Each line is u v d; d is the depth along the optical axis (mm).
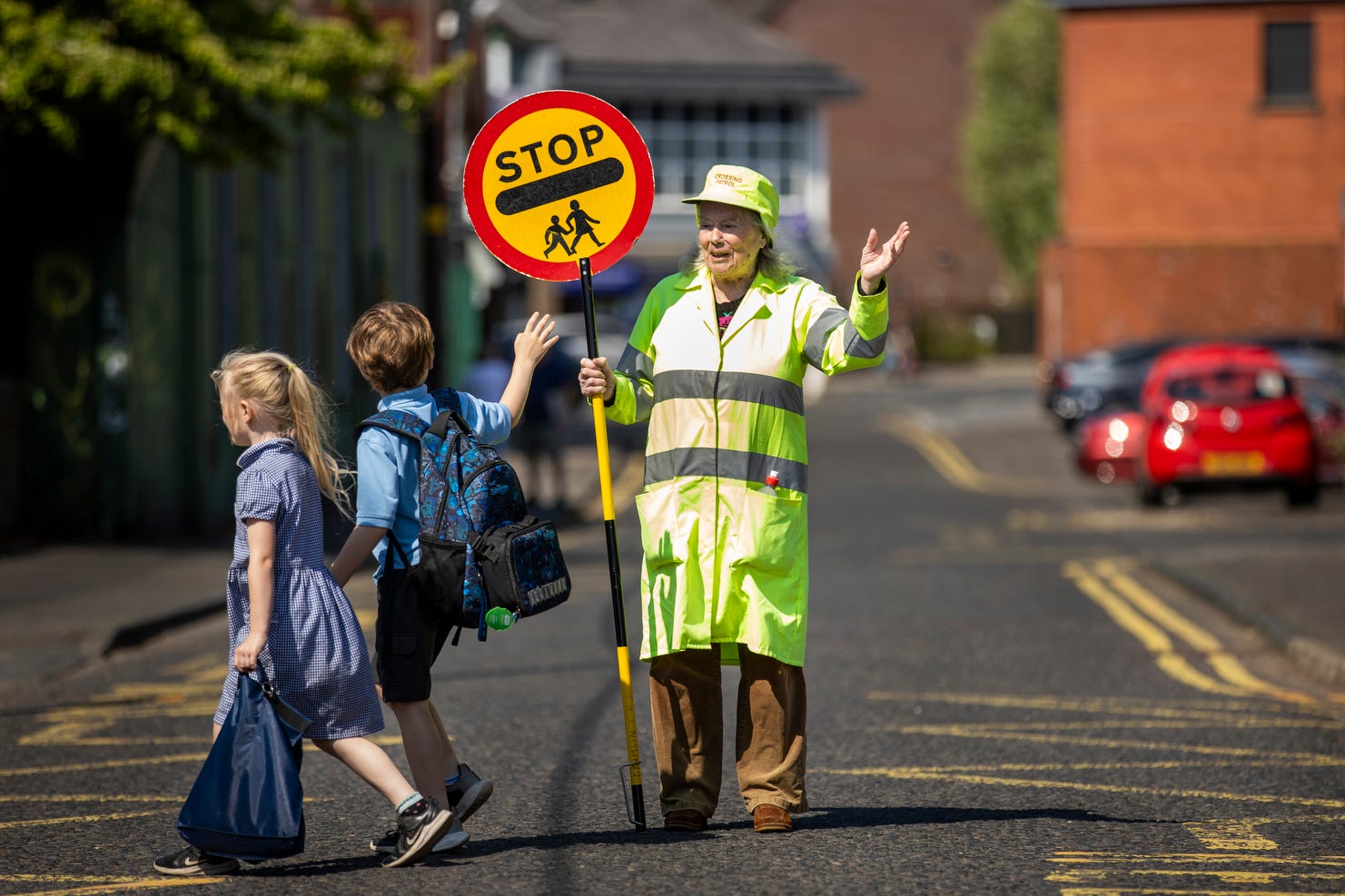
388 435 11344
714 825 12477
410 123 34938
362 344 11586
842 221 133000
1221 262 74688
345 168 49031
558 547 11430
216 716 11250
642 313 12523
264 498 10914
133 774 14703
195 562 30703
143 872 11328
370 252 51406
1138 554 32625
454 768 11844
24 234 33875
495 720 16906
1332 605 23469
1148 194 75188
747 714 12273
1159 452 40531
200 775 10812
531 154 12578
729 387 11992
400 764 15008
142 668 20891
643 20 103750
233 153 31781
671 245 101000
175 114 30422
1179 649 21469
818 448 62875
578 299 97875
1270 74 74438
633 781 12219
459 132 54594
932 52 133000
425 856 11141
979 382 107188
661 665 12273
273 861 11570
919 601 26188
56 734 16672
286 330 43594
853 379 111312
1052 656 20875
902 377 106875
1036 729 16328
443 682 19297
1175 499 41750
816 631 23078
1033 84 124062
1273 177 74312
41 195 33781
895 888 10633
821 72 101688
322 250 46625
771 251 12297
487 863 11336
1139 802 13250
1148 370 64000
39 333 34000
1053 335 77562
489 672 19984
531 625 23906
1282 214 74375
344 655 11070
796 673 12289
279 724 10914
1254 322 74688
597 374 12148
